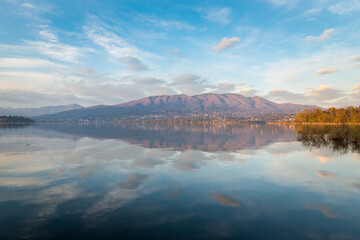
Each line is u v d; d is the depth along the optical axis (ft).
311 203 31.30
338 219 26.48
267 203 31.37
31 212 28.55
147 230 24.13
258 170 50.80
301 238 22.47
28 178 44.60
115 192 36.14
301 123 439.63
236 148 90.02
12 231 23.86
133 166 55.67
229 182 41.47
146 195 34.76
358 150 80.89
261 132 207.92
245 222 25.90
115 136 159.74
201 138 142.61
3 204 31.17
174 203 31.55
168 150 84.74
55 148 90.99
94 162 61.00
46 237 22.71
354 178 43.65
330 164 57.00
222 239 22.40
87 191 36.70
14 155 73.00
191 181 42.19
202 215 27.76
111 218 26.91
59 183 41.14
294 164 57.21
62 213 28.25
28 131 226.79
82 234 23.27
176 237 22.77
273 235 23.07
